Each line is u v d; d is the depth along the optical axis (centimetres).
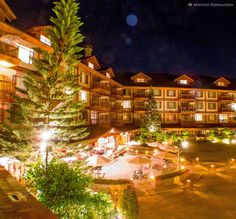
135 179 2056
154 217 1373
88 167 1569
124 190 994
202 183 2052
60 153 1580
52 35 1560
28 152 1470
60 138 1580
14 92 1828
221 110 5403
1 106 1838
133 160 2050
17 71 1994
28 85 1489
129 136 4078
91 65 3556
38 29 2267
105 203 944
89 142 2150
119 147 3108
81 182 998
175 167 2519
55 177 980
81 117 3106
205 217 1386
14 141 1523
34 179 1015
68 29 1530
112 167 2312
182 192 1812
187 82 5328
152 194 1759
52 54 1527
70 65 1590
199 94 5356
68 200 896
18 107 1672
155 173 2258
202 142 4481
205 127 5050
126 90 4984
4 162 1443
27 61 2100
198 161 2919
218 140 4559
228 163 2831
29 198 570
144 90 5044
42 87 1526
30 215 475
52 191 932
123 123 4672
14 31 1845
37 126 1509
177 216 1391
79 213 888
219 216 1402
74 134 1595
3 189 623
